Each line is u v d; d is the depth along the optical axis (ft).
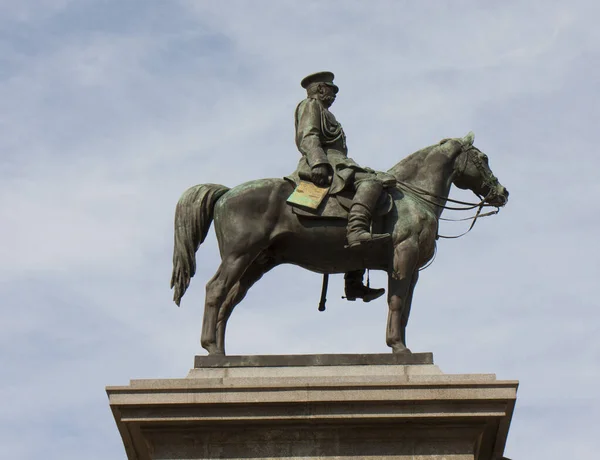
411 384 57.36
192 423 57.47
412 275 63.10
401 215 62.80
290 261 64.44
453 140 66.18
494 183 65.82
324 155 63.67
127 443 60.23
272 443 57.62
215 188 63.98
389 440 57.72
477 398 57.21
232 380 57.77
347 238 61.72
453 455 57.52
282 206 63.05
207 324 61.72
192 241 63.41
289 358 60.03
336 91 67.31
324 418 57.11
